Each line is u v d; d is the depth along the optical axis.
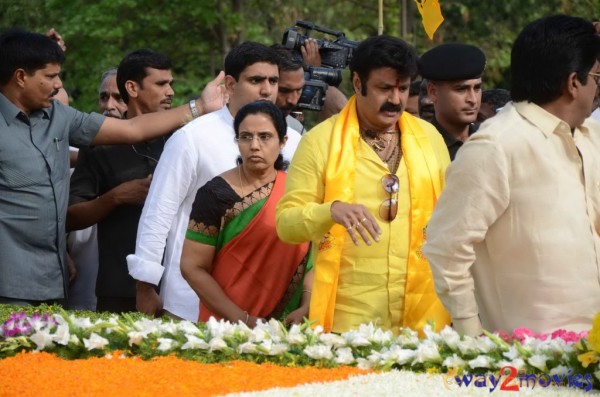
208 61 27.98
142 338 6.54
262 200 7.80
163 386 5.62
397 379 5.67
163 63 10.05
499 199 5.81
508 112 5.96
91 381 5.74
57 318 6.88
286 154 8.88
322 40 10.50
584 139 6.02
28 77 8.80
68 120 9.09
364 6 28.56
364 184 7.05
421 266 7.04
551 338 5.72
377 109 7.03
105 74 11.28
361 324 6.38
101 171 9.66
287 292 7.83
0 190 8.82
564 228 5.81
